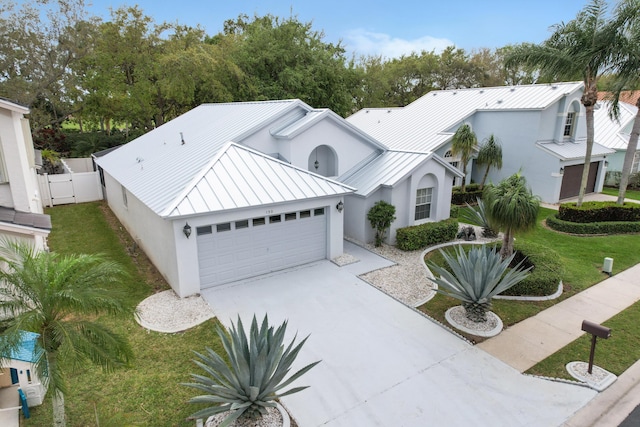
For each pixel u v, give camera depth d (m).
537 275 11.98
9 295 5.90
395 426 6.95
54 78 32.03
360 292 11.90
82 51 31.69
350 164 17.14
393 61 52.81
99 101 35.28
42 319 5.85
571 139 25.00
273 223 12.85
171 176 13.62
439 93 30.25
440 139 23.33
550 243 16.84
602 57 17.14
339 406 7.41
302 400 7.55
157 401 7.49
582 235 18.00
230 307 10.96
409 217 16.17
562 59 17.59
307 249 13.87
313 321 10.32
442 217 17.56
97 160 22.56
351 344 9.34
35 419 7.05
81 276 6.46
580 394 7.75
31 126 33.34
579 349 9.18
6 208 11.20
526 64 18.70
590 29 17.11
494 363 8.66
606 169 27.80
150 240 13.81
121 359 6.29
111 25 32.38
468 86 50.53
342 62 40.69
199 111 23.41
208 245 11.78
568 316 10.70
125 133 38.91
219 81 34.66
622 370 8.48
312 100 37.75
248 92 35.00
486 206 12.95
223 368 6.37
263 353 6.18
